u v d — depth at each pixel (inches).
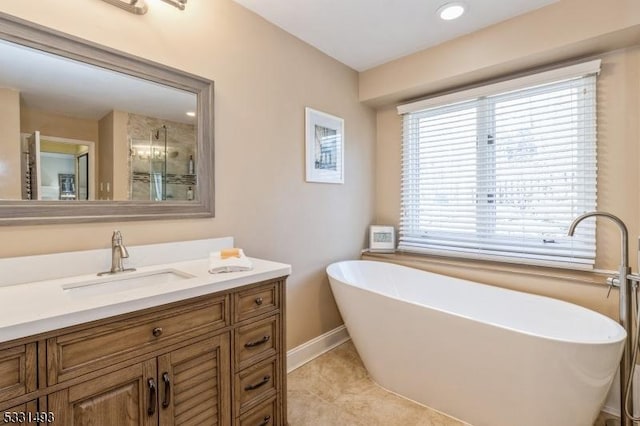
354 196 114.1
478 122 99.0
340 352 101.4
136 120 59.4
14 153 47.2
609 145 77.4
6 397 31.6
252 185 80.4
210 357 48.9
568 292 76.3
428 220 110.5
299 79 92.6
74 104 52.5
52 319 33.8
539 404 57.7
